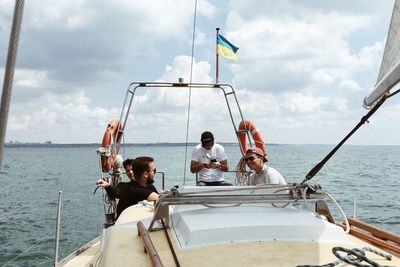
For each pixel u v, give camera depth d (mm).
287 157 83562
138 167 4508
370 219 13617
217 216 2475
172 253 2082
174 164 52031
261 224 2287
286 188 2734
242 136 7109
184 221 2375
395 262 1939
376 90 2340
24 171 46125
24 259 9656
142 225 2426
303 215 2543
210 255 2031
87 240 11328
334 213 14508
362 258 1830
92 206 17359
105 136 6270
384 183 26375
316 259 1985
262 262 1946
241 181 6359
